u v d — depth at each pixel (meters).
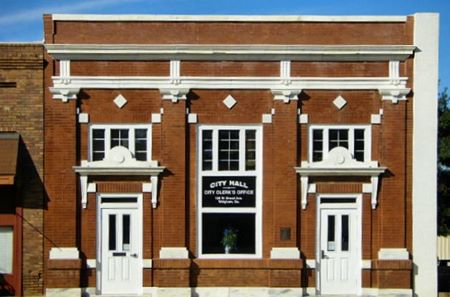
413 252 22.09
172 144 21.77
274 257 21.69
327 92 22.03
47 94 21.81
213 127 21.97
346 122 22.03
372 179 21.92
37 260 21.78
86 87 21.77
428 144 22.11
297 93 21.84
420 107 22.09
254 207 21.98
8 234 21.98
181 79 21.78
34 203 21.75
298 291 21.69
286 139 21.86
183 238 21.75
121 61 21.81
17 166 21.25
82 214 21.81
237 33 21.98
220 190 21.97
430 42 22.05
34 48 21.77
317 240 21.94
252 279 21.84
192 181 21.92
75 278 21.58
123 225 21.86
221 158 22.02
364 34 22.12
